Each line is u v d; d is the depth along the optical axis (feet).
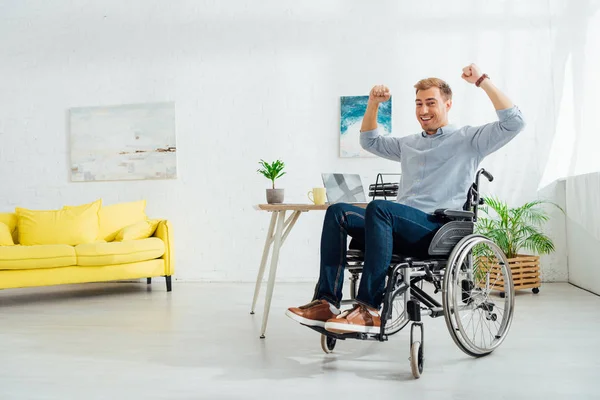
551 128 13.37
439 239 6.09
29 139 14.89
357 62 14.02
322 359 6.65
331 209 6.48
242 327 8.63
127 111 14.65
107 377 5.99
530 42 13.47
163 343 7.59
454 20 13.76
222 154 14.38
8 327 8.90
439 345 7.28
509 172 13.51
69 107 14.85
